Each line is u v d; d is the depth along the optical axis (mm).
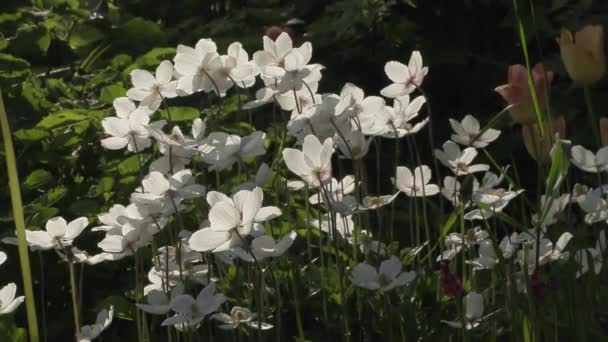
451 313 2766
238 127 2738
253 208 2004
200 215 2893
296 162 2324
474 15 6008
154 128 2492
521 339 2436
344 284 2797
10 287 2424
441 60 5820
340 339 2764
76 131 3863
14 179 1930
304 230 3305
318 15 6457
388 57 5867
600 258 2691
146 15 6926
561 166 2410
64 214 3670
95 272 3469
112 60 4945
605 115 5328
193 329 2430
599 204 2566
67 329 3318
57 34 5453
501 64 5898
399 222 4016
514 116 2887
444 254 2812
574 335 2521
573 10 5605
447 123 5957
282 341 2654
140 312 2992
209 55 2465
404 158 5680
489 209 2676
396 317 2676
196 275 2582
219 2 7172
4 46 4871
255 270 2373
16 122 3982
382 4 5773
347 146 2436
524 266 2338
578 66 2887
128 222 2391
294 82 2533
